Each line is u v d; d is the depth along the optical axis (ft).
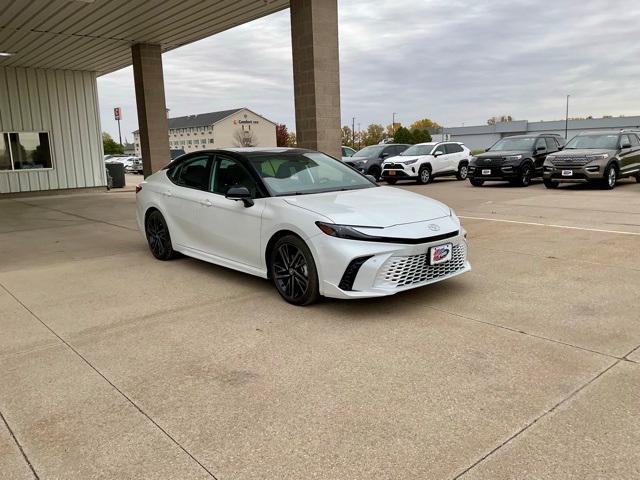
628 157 48.01
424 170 59.62
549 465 7.61
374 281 13.61
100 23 41.81
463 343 12.08
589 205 35.24
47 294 17.28
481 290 16.12
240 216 16.70
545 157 51.78
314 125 32.48
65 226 33.32
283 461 7.92
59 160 59.47
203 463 7.94
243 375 10.84
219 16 41.04
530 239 23.94
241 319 14.19
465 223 29.25
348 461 7.87
